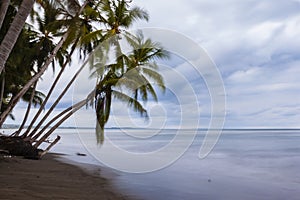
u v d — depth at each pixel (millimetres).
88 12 13180
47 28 13961
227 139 44656
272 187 8734
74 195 5594
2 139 12438
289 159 17516
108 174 9305
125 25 13570
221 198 7031
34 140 14086
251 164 15078
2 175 7133
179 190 7656
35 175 7648
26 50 13867
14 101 13039
